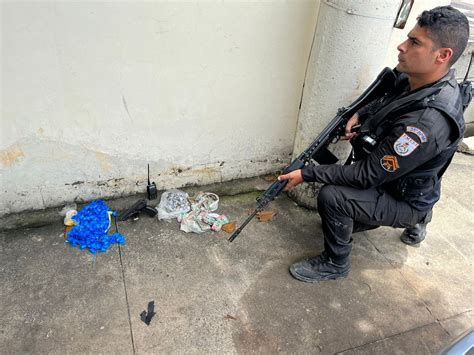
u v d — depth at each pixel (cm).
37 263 225
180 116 258
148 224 261
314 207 289
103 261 231
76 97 226
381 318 218
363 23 225
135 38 221
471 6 391
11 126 221
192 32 231
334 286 234
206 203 280
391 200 209
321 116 260
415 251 267
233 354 191
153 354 186
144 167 269
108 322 198
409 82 205
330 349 199
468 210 312
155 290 217
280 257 248
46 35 203
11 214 250
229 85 259
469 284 245
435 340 209
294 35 256
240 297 219
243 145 292
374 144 203
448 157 198
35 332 190
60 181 251
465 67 368
